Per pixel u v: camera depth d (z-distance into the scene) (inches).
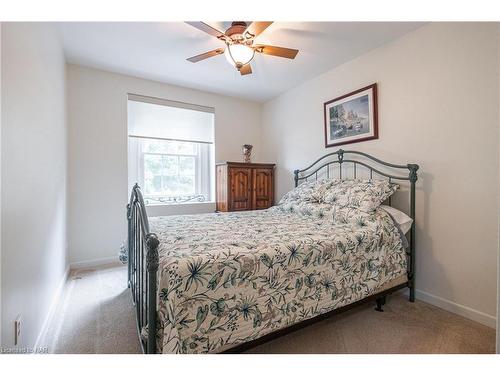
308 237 63.0
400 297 87.7
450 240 77.9
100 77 119.3
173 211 139.0
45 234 68.4
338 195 93.1
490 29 69.4
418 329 68.1
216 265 45.6
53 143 80.2
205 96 148.8
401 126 90.7
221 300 45.5
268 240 59.6
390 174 94.1
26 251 52.4
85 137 116.0
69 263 112.1
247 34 75.5
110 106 121.6
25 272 51.5
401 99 90.6
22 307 49.7
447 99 78.2
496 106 68.3
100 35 90.1
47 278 70.4
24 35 53.2
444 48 78.7
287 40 92.7
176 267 42.5
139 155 133.8
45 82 70.7
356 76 106.9
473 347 60.2
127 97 125.9
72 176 113.1
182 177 146.7
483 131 70.7
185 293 42.2
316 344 61.4
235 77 128.0
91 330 67.6
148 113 133.1
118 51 101.7
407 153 89.0
